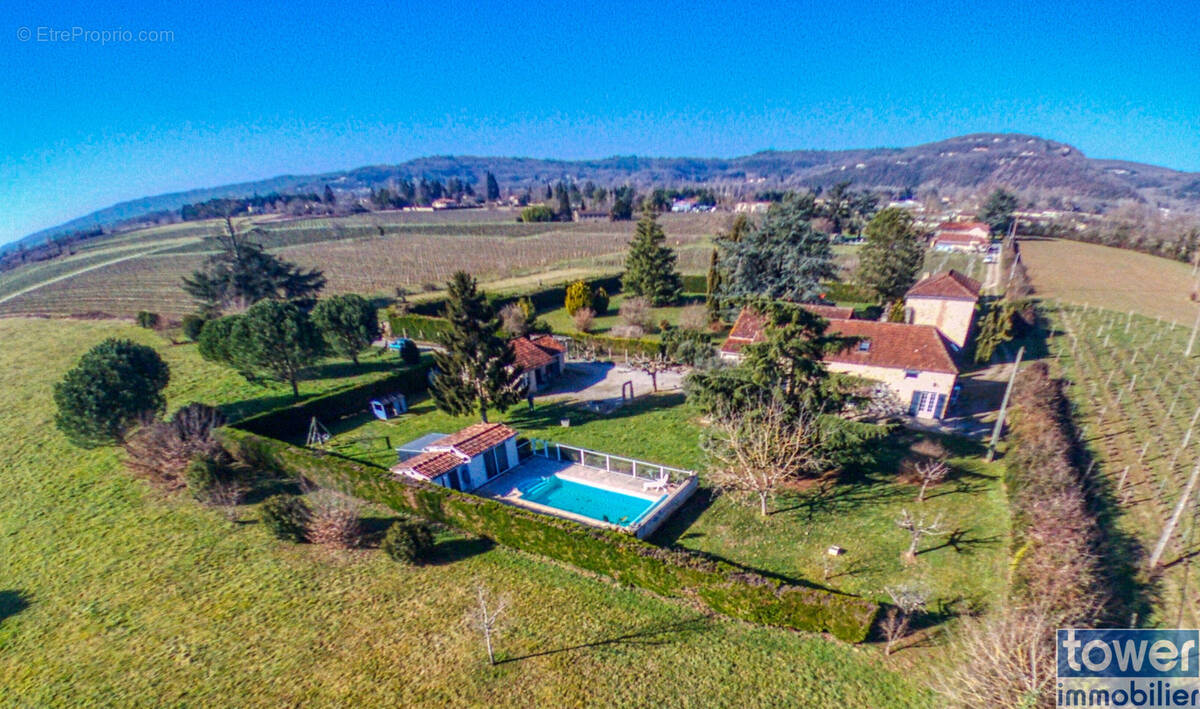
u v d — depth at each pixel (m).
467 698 16.67
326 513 24.27
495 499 28.53
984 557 21.67
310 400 37.44
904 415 35.69
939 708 15.41
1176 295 66.75
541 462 32.44
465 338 33.97
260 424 33.97
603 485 29.12
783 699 16.16
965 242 98.94
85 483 29.86
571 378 46.94
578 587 21.30
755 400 27.11
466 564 22.95
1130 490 25.30
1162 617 17.86
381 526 25.70
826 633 18.38
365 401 40.78
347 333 48.47
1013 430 30.45
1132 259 91.31
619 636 18.84
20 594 21.81
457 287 33.44
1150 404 34.81
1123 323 53.94
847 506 25.94
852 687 16.42
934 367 34.59
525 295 71.31
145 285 94.25
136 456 28.98
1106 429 31.55
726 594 19.28
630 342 51.31
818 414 26.14
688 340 46.31
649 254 72.00
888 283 59.69
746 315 44.03
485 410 35.94
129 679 17.78
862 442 26.14
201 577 22.44
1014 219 112.25
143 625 20.03
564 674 17.36
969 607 19.16
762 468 25.22
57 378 46.94
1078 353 45.69
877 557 22.25
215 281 64.44
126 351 31.44
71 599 21.44
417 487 25.72
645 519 24.30
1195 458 27.86
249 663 18.23
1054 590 16.81
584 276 90.75
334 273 99.81
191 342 56.69
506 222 178.12
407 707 16.45
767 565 22.28
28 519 26.78
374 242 137.75
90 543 24.80
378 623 19.81
